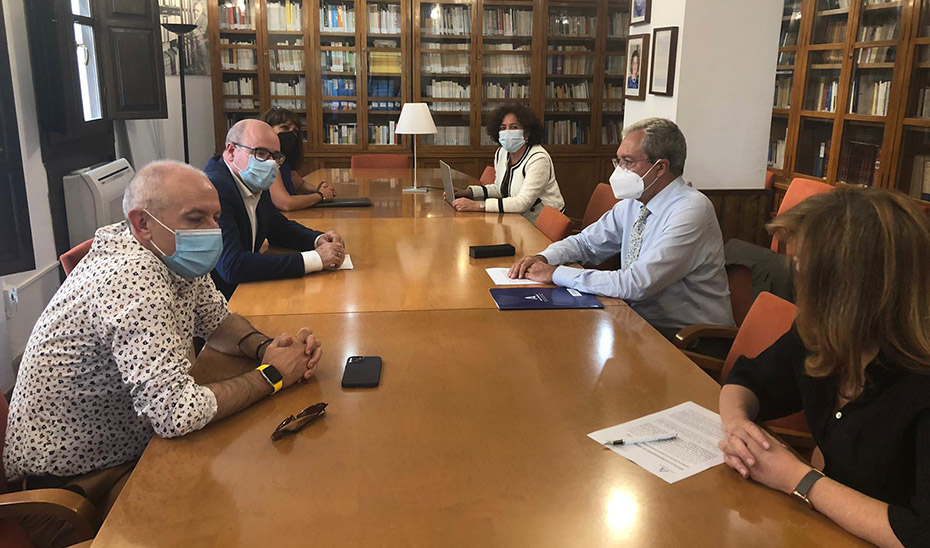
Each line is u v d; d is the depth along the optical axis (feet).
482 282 8.42
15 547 4.84
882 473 3.85
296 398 5.26
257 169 8.84
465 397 5.26
